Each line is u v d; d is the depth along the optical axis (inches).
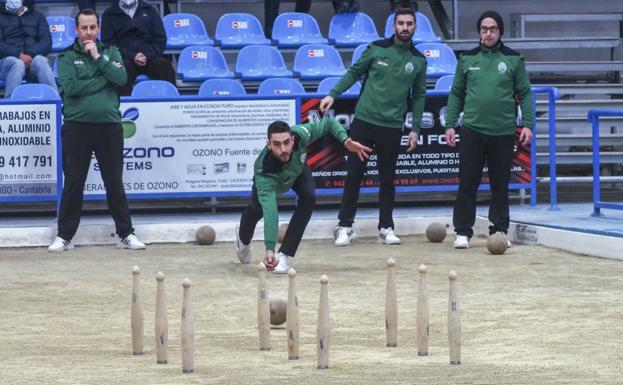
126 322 705.0
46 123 1149.1
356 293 807.7
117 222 1093.8
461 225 1058.1
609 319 685.3
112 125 1071.6
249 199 1346.0
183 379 520.1
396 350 598.5
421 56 1073.5
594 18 1680.6
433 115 1200.8
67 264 986.1
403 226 1173.1
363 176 1164.5
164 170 1178.0
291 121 1184.2
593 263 944.9
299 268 941.2
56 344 627.8
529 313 711.1
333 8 1705.2
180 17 1551.4
